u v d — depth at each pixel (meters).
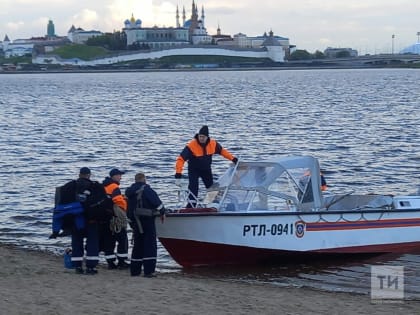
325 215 19.02
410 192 31.34
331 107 87.56
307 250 18.94
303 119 69.88
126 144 50.16
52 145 49.94
